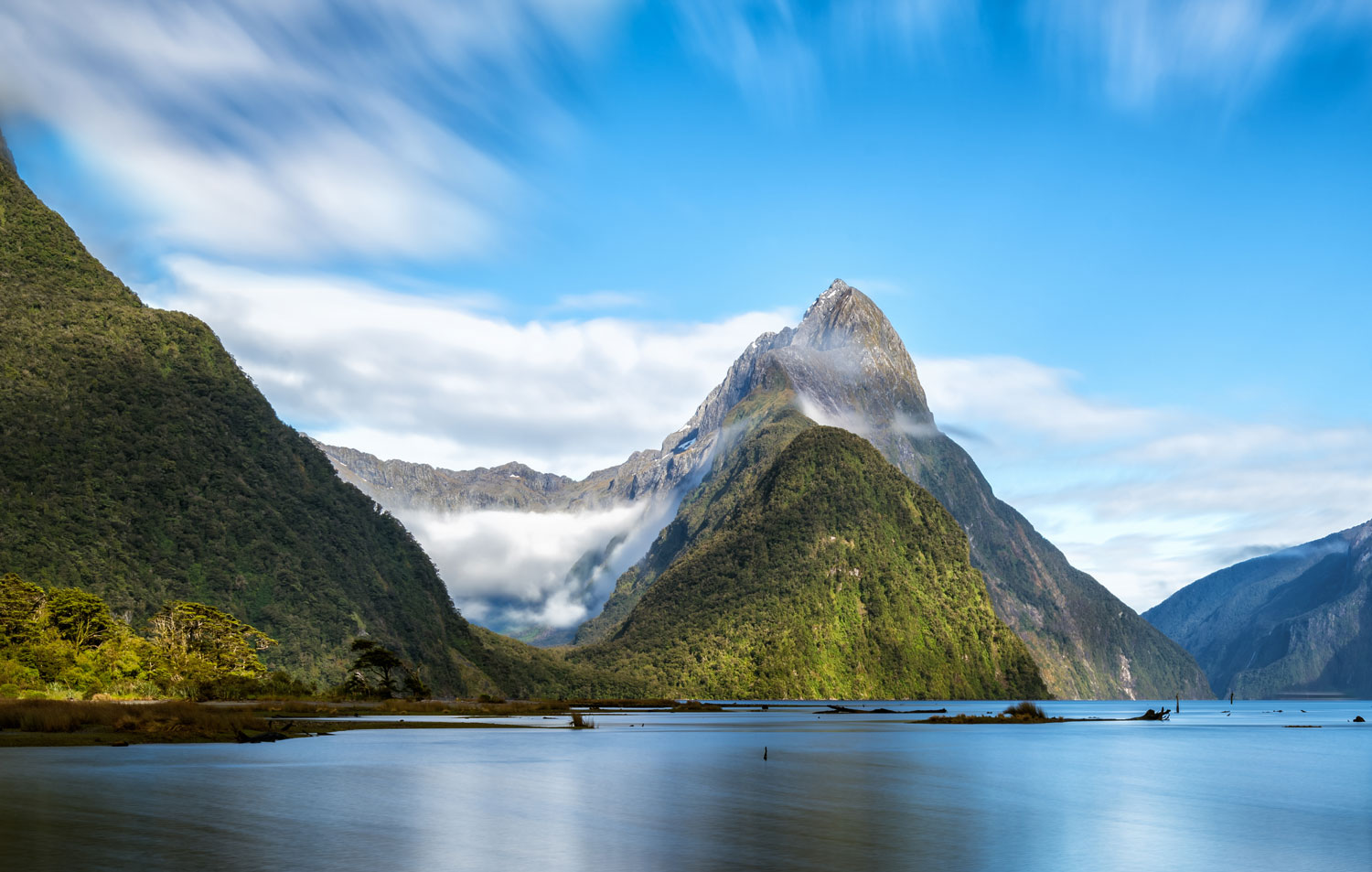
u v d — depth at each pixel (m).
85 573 192.12
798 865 34.84
